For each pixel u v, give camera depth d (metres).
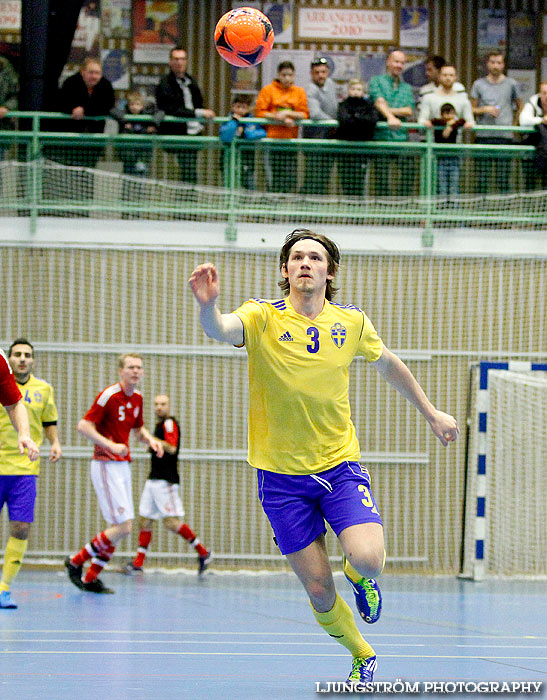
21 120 20.70
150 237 19.94
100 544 14.65
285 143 20.08
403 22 25.73
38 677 7.40
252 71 25.44
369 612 6.75
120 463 14.73
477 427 18.33
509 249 20.19
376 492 19.80
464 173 20.41
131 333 19.86
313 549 6.45
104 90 20.19
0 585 12.51
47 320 19.75
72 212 20.00
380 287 20.09
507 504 19.34
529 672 7.92
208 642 9.59
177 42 25.36
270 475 6.49
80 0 20.70
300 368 6.37
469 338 20.08
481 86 21.84
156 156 20.16
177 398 19.84
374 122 19.92
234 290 20.00
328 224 20.20
